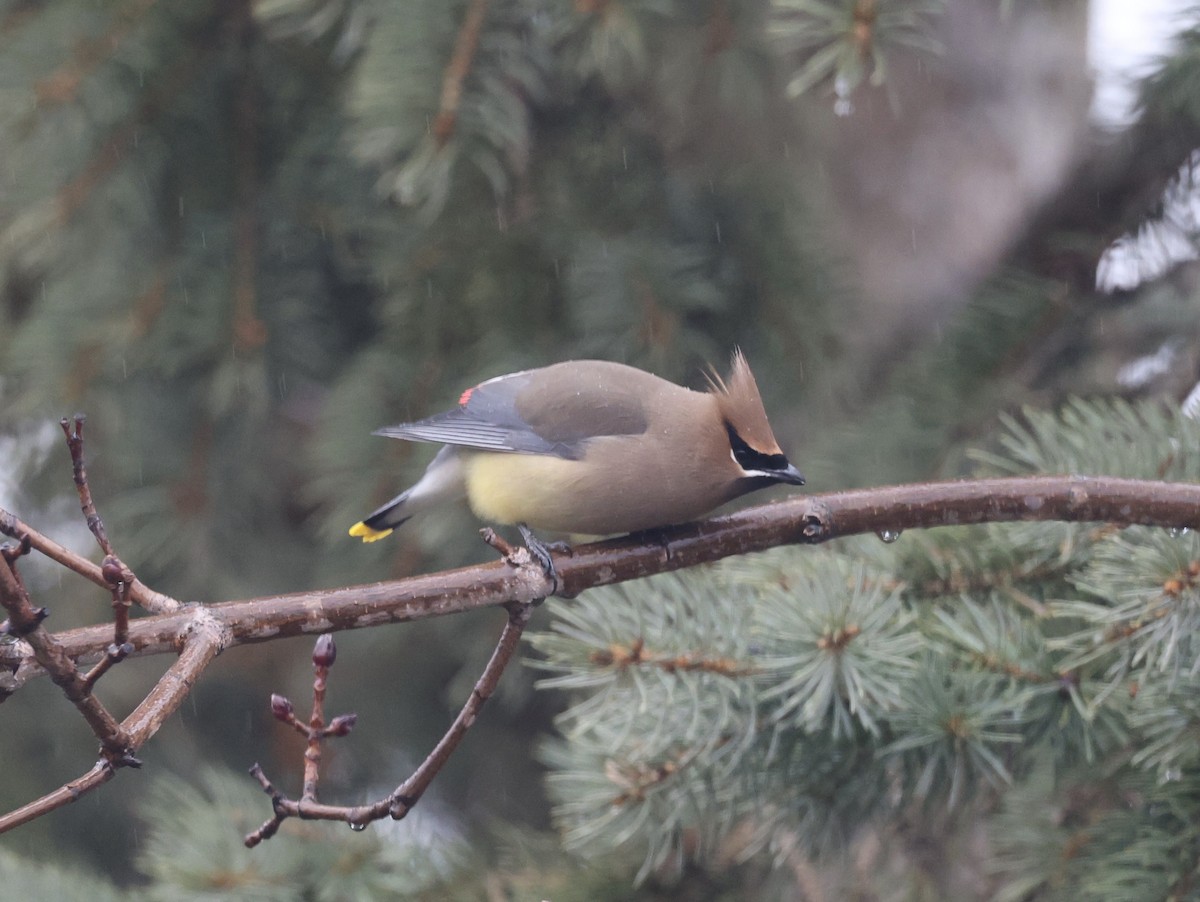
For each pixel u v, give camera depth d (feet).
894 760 24.30
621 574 23.84
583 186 37.45
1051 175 46.60
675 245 37.17
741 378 28.71
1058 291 37.78
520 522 29.94
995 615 25.09
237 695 47.42
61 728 45.47
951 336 37.42
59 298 36.88
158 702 17.84
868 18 27.68
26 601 15.23
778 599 23.91
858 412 38.24
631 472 27.96
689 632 23.95
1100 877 23.89
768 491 36.37
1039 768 25.80
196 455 38.75
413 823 30.96
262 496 40.40
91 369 36.52
